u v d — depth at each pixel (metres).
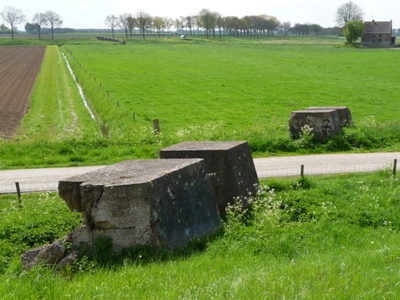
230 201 15.11
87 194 11.50
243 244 12.42
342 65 84.69
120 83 62.12
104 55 110.12
